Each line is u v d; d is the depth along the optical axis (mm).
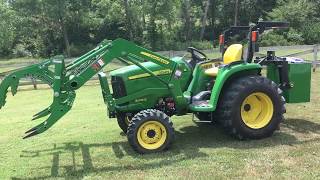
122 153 7391
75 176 6457
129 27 41188
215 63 8359
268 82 7770
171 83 7664
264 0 48656
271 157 6762
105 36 42844
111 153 7438
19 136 9117
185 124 9164
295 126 8625
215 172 6250
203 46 39125
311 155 6777
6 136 9180
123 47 7324
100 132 8984
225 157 6855
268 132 7766
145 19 42875
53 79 7242
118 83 7758
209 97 7902
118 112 7805
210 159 6801
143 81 7684
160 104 7785
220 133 8312
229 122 7582
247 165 6469
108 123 9812
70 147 7992
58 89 6918
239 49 7969
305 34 41594
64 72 7031
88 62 7207
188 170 6387
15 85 7109
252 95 7707
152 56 7520
